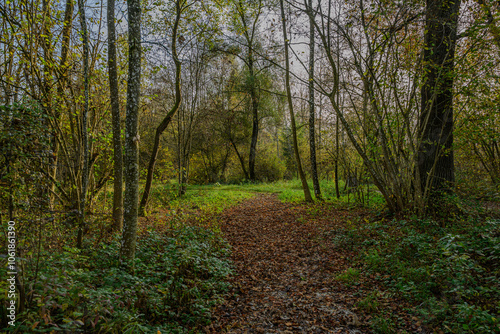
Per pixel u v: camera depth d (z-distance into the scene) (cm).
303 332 385
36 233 371
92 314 293
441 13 708
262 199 1628
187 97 1748
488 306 362
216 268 569
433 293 426
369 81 803
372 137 851
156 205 1320
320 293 489
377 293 453
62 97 594
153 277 480
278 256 687
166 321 385
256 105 2538
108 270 447
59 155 707
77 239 528
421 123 762
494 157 930
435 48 712
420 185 724
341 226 838
